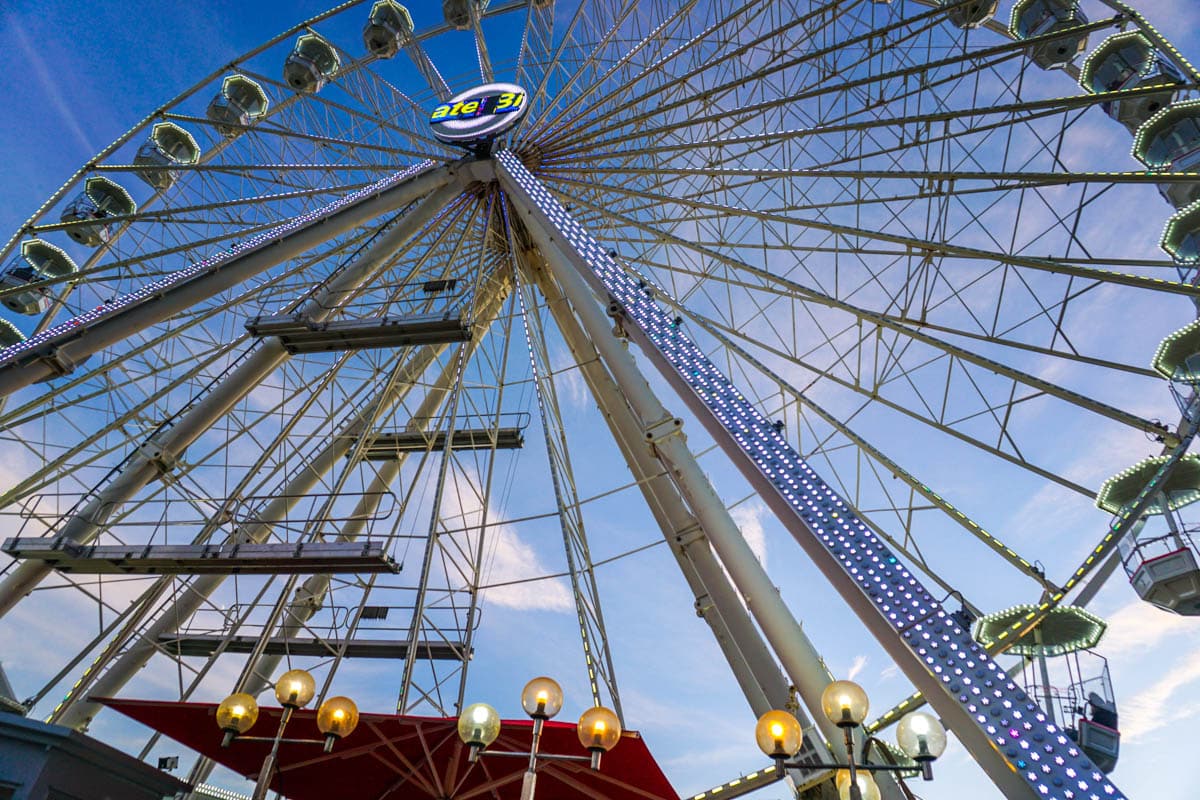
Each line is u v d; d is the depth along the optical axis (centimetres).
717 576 1683
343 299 2039
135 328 1798
